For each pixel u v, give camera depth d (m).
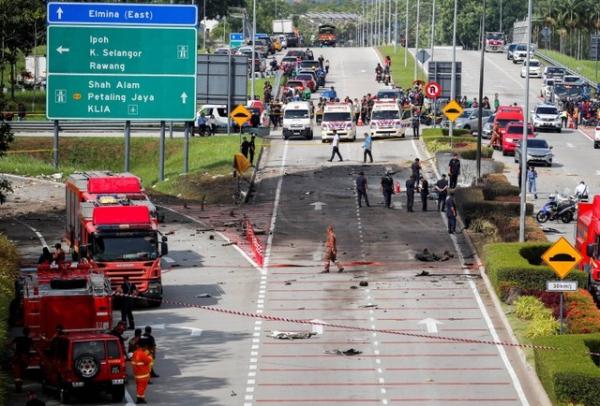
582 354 91.12
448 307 117.75
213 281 129.88
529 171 177.00
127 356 98.75
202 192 182.62
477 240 148.12
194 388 92.81
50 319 99.31
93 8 177.88
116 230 119.75
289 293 124.12
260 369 98.06
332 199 178.00
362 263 137.38
